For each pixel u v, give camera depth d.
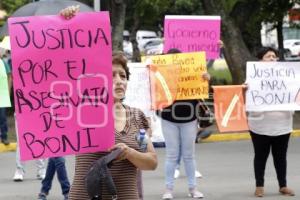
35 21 5.36
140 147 5.55
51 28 5.39
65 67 5.40
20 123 5.36
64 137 5.41
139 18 37.84
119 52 5.80
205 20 13.61
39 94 5.38
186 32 13.62
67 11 5.39
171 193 11.27
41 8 19.77
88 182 5.21
